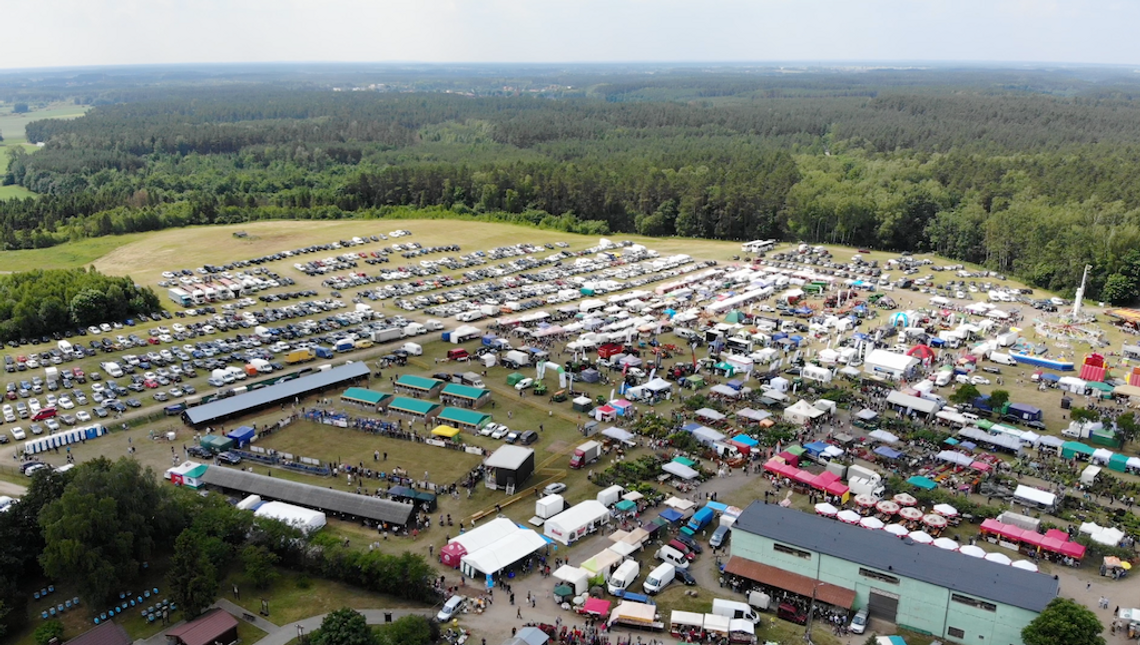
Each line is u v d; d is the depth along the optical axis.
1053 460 137.62
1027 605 87.56
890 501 120.06
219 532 104.31
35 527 101.56
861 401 162.38
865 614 94.88
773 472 129.38
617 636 91.19
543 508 115.25
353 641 82.56
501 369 181.25
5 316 198.88
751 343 196.25
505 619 93.44
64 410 154.00
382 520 112.25
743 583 101.19
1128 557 106.06
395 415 154.50
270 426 147.62
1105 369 177.00
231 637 89.25
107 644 87.19
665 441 141.62
